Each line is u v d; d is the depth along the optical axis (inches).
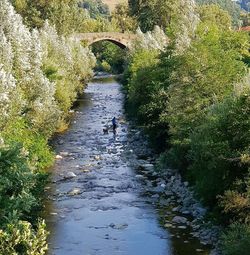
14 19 1461.6
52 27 2474.2
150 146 1603.1
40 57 1569.9
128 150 1573.6
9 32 1427.2
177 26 1787.6
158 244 845.2
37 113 1457.9
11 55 1353.3
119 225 933.8
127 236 885.8
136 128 1943.9
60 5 3339.1
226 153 821.9
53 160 1416.1
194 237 868.0
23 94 1398.9
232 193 773.9
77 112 2406.5
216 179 893.8
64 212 1008.2
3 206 600.1
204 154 888.3
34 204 698.2
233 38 1748.3
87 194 1128.2
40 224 512.7
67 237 882.1
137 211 1011.9
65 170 1332.4
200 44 1267.2
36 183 816.9
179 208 1011.9
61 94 1925.4
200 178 991.0
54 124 1606.8
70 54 2514.8
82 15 3828.7
